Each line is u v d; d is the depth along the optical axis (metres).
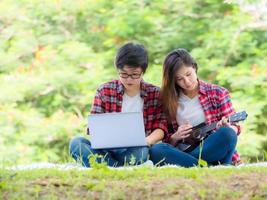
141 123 6.39
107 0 13.24
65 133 12.19
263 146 12.01
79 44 12.68
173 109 6.73
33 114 12.41
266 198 4.77
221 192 4.81
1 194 4.89
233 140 6.46
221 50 12.41
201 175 5.23
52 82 12.46
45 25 13.29
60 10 13.23
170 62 6.66
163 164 6.49
